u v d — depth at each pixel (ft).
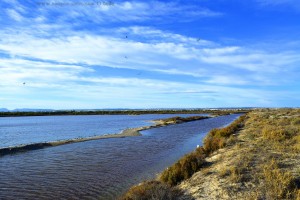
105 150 91.25
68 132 160.25
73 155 83.25
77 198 44.57
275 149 55.98
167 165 65.31
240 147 62.49
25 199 44.60
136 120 291.58
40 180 55.42
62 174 60.03
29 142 117.80
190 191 37.96
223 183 37.73
